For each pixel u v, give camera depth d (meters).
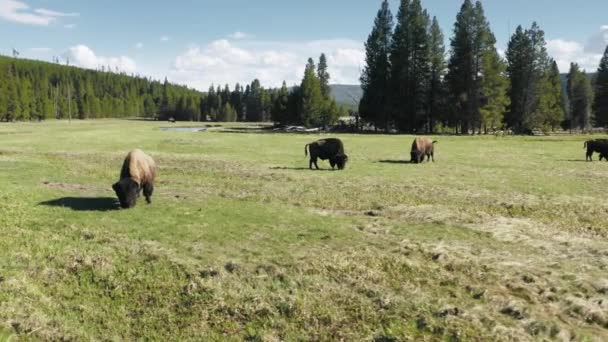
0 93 121.19
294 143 46.97
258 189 19.47
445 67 77.94
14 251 10.47
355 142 49.25
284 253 10.56
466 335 7.08
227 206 15.48
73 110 164.38
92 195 17.12
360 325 7.65
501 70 71.06
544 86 76.31
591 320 7.52
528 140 52.38
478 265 9.73
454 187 20.09
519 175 23.84
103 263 9.88
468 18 71.81
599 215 14.88
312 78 93.56
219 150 38.34
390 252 10.66
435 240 11.70
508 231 12.51
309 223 13.23
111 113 185.75
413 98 77.81
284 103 110.00
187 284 9.07
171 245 11.09
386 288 8.80
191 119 179.25
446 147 42.56
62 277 9.39
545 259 10.20
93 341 7.42
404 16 77.25
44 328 7.64
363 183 21.08
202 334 7.68
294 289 8.84
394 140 53.03
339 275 9.38
